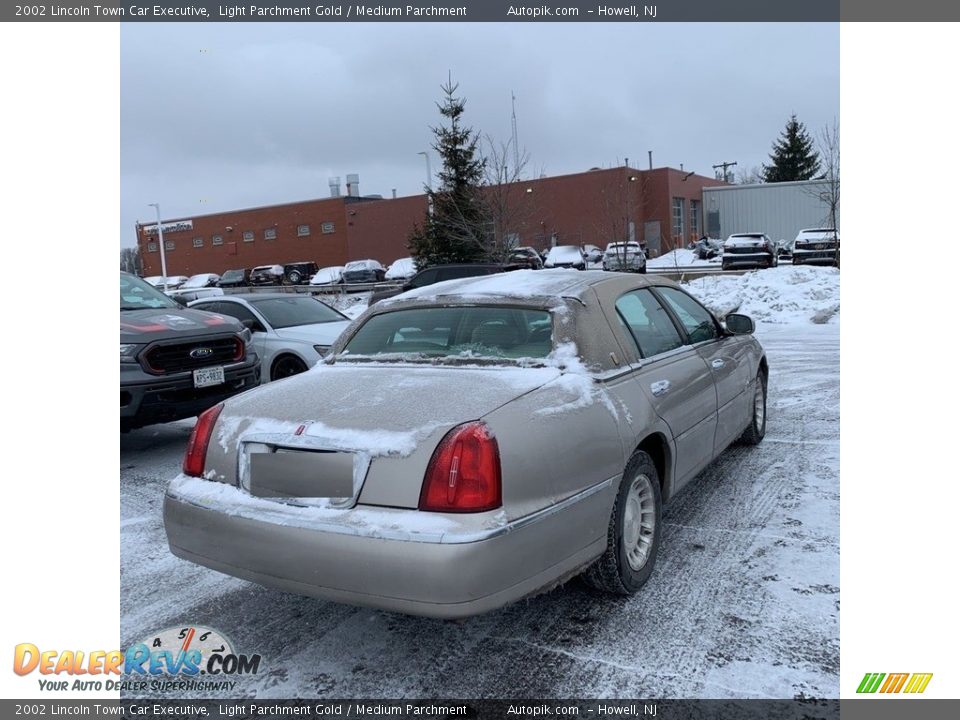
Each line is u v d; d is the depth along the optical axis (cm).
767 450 582
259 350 894
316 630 333
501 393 303
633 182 3912
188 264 5775
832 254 2425
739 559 384
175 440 734
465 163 2630
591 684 283
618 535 328
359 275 3806
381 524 264
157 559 418
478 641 317
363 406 301
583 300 370
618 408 337
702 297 1836
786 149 6009
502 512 267
